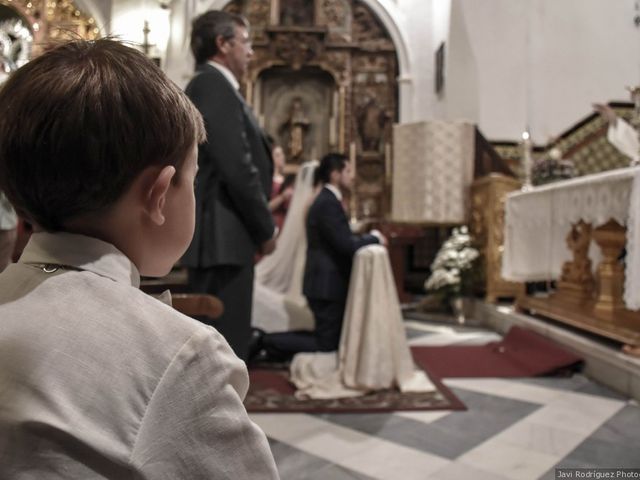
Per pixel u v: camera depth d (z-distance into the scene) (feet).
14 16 30.27
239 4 31.83
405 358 11.43
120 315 1.92
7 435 1.69
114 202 2.12
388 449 8.25
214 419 1.90
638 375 10.66
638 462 7.80
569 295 15.10
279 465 7.66
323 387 11.02
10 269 2.11
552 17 28.25
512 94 25.46
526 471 7.50
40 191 2.01
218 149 7.54
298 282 14.79
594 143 25.45
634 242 10.36
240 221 7.96
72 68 1.99
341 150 31.30
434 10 31.37
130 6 30.35
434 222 22.67
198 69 8.21
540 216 15.17
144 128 2.05
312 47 31.60
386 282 11.29
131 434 1.76
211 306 4.97
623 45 28.27
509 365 13.55
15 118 1.95
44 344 1.80
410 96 31.19
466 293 21.06
